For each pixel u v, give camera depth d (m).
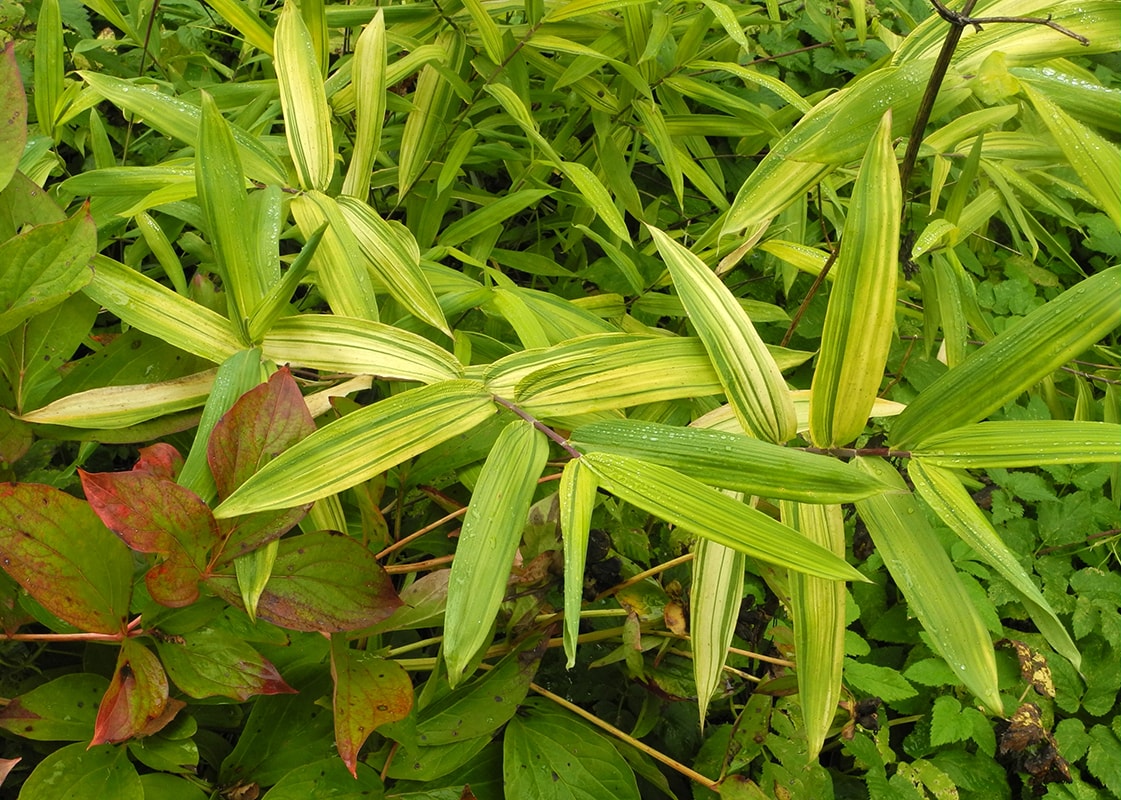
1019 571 0.58
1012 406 1.37
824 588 0.64
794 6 1.61
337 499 0.76
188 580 0.61
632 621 0.79
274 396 0.62
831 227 1.36
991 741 1.07
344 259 0.76
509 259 1.12
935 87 0.66
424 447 0.62
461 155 0.98
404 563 0.91
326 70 0.95
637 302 1.08
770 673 0.86
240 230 0.67
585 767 0.77
